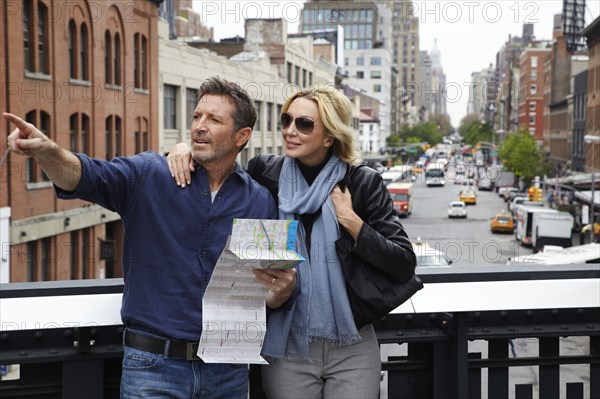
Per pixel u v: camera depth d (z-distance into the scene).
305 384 2.52
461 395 2.83
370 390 2.53
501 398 2.96
